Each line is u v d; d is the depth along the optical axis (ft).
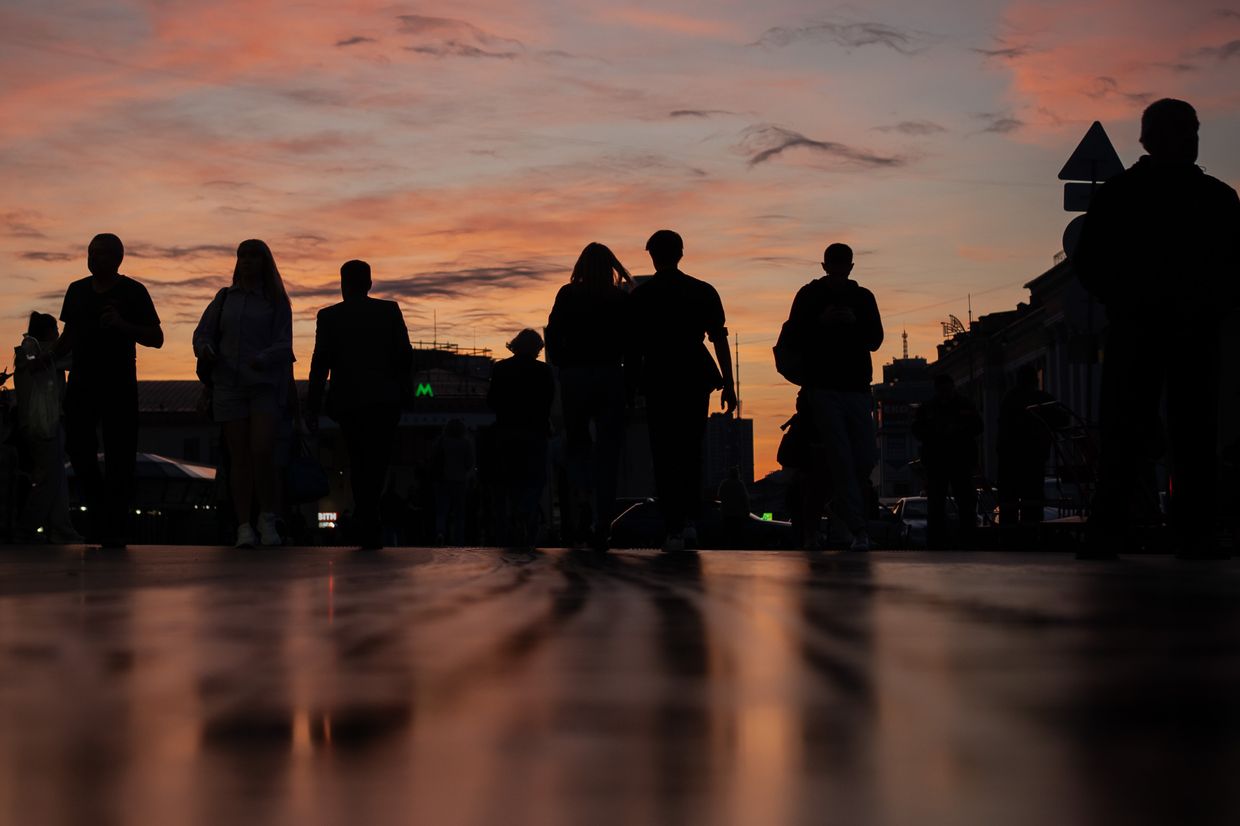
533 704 4.57
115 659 6.15
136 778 3.11
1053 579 13.24
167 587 12.55
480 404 265.34
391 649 6.51
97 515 32.71
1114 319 21.53
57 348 32.40
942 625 7.70
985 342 261.24
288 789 2.96
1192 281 21.20
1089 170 38.73
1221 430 44.52
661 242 29.86
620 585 12.05
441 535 60.23
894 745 3.55
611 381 30.35
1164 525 29.43
